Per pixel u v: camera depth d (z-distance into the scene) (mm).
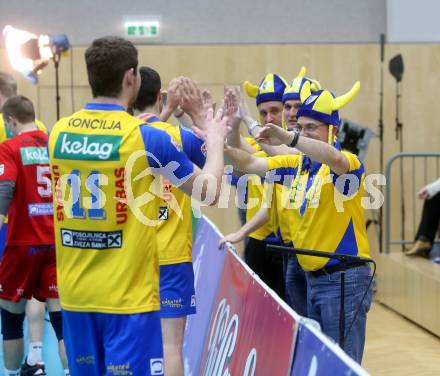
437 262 17594
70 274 7164
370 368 13359
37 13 22406
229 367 8656
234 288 9633
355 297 9008
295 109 10672
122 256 6992
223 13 22547
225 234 22359
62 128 7203
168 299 10078
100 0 22406
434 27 22281
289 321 6566
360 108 22297
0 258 13945
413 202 22312
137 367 6945
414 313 16844
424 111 22344
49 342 15156
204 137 7176
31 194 11227
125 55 7078
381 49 22078
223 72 22375
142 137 6941
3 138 14156
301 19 22672
